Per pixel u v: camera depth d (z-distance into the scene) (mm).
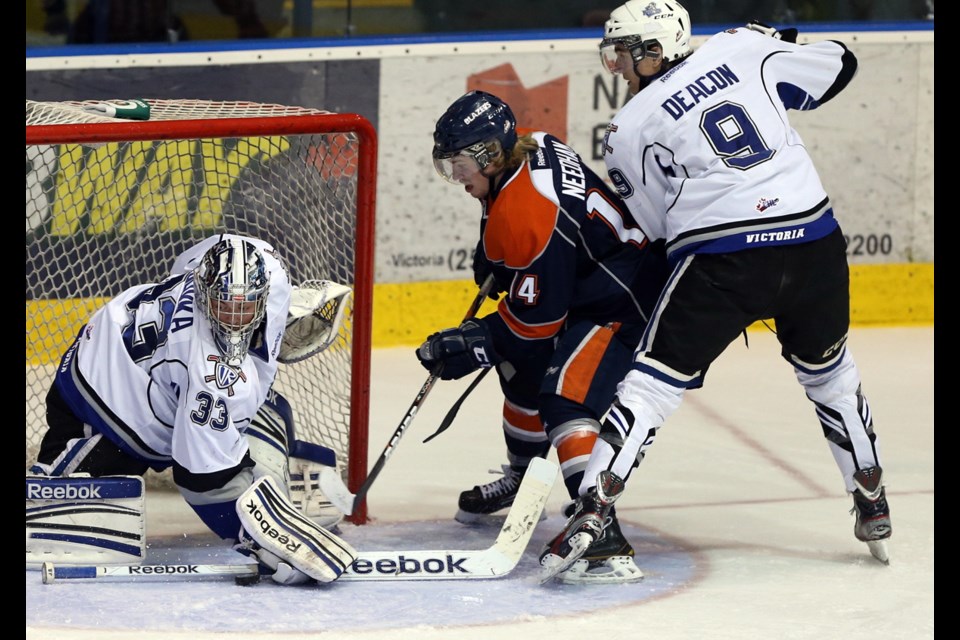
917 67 26734
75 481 12664
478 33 25266
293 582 12445
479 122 12617
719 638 11242
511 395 14422
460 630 11312
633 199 12969
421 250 25234
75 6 24109
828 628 11562
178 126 14023
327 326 14344
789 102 13422
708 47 12977
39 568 12641
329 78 24703
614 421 12492
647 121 12609
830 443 13750
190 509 15453
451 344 13430
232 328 11953
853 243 27016
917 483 16781
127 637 10922
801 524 15164
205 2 24703
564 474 13047
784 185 12570
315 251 17844
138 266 19875
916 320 27328
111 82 23906
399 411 20547
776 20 27172
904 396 21656
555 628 11414
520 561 13531
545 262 12695
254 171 19125
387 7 25750
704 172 12492
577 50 25656
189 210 19562
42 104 15477
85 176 19312
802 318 13102
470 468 17609
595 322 13344
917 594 12617
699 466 17781
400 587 12500
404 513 15539
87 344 12969
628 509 15750
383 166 24953
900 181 26969
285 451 13883
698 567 13453
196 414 12125
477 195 13344
